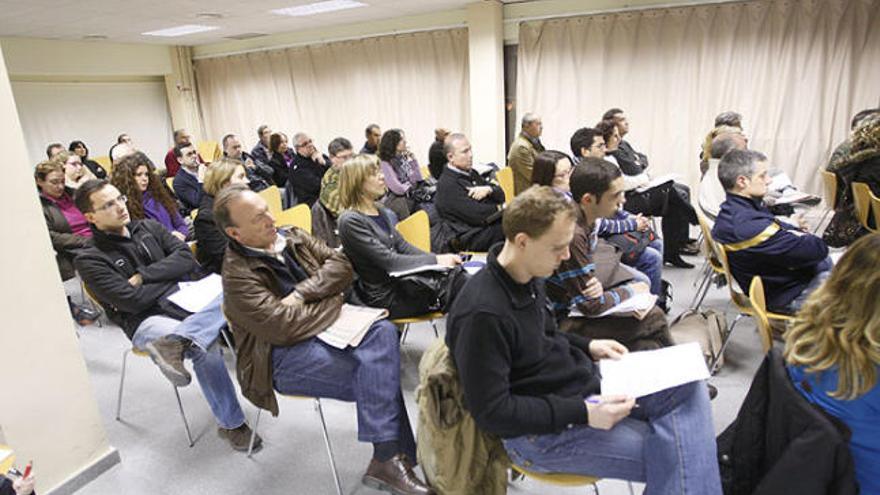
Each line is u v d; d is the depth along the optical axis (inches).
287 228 83.3
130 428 88.2
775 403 45.2
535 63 229.3
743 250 86.7
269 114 310.8
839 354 41.1
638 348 72.9
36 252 67.3
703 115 205.9
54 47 273.7
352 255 89.6
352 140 288.5
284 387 69.8
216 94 327.9
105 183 86.1
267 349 68.6
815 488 41.1
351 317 72.1
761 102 195.3
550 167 98.7
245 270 68.0
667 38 205.2
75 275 136.5
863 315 40.3
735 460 50.3
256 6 207.2
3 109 63.3
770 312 86.4
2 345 64.7
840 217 122.0
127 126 320.8
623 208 144.3
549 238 46.1
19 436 67.3
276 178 228.1
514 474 72.0
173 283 91.4
